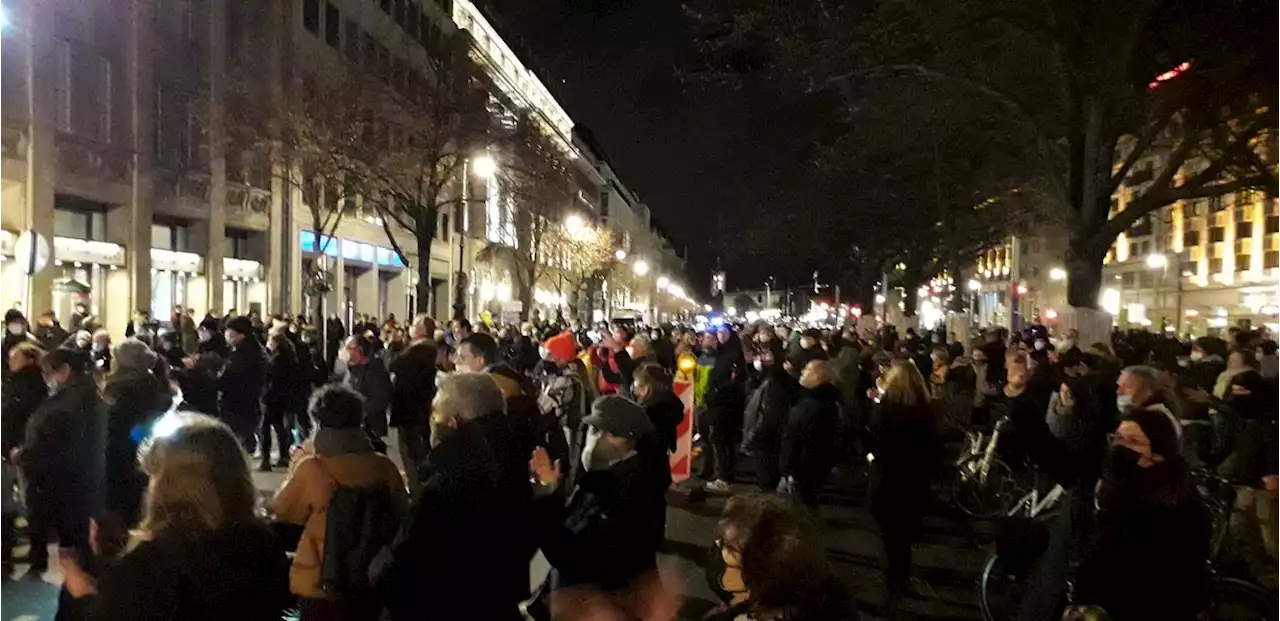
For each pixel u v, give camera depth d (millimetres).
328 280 41344
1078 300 19562
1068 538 5707
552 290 76250
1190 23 16375
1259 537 7488
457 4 58875
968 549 10242
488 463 3961
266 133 30500
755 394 11484
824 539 3270
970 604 8211
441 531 3834
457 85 31469
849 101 23781
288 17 35438
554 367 13977
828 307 68500
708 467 14789
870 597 8352
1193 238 83375
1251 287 75625
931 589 8656
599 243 65562
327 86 32031
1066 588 5648
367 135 31453
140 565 3111
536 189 42406
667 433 7910
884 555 7621
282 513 4484
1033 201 33750
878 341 22641
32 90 22938
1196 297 82750
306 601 4480
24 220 22875
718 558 3318
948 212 32344
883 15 17984
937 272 48438
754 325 30438
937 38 17906
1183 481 4363
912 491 7512
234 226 34875
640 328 33875
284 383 13875
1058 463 5848
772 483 11180
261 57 33750
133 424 6809
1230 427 8805
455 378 4199
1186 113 17844
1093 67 17469
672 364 19109
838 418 8891
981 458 11945
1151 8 15906
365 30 43781
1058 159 21938
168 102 29656
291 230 38125
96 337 14281
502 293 67188
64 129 24641
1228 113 17984
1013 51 18984
